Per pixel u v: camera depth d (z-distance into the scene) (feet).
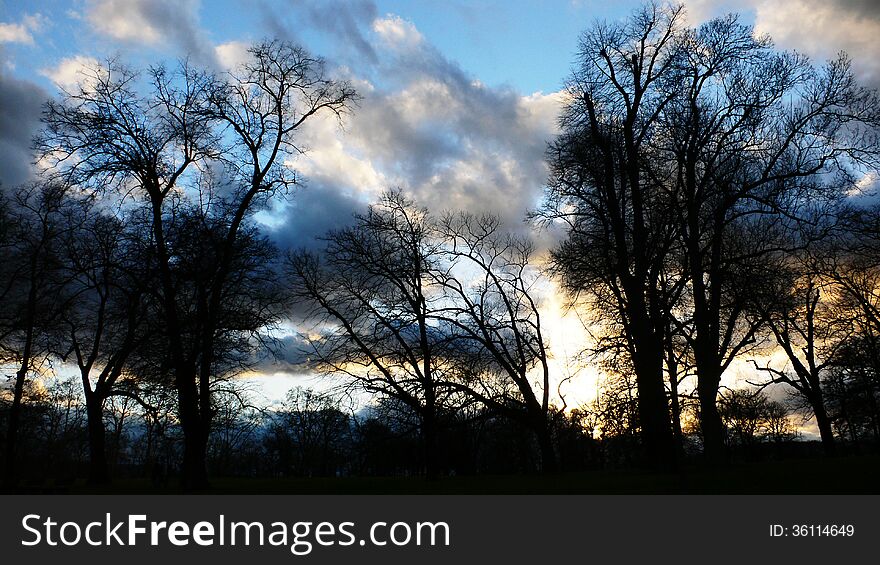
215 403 109.29
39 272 120.88
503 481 105.09
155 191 99.19
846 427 196.54
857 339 151.74
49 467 234.38
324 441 237.66
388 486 104.78
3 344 131.44
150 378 117.29
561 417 138.10
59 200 118.32
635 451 129.29
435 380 116.88
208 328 100.01
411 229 123.34
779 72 98.48
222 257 100.27
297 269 123.13
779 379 157.79
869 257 123.03
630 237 109.70
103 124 95.50
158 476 139.33
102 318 135.03
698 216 100.53
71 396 200.13
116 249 112.57
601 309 120.88
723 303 109.81
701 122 99.55
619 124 107.65
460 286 124.26
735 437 172.04
